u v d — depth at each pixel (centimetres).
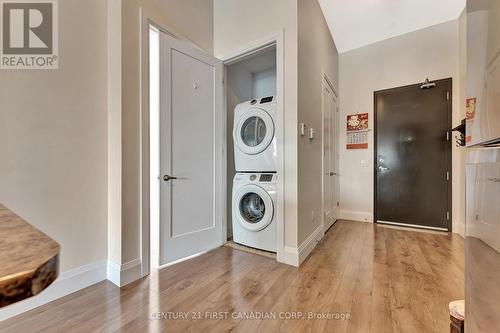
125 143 172
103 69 178
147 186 186
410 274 187
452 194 308
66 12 160
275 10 217
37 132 148
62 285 155
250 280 178
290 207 209
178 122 210
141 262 181
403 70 339
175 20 214
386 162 353
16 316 135
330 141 334
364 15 298
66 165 160
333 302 149
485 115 60
